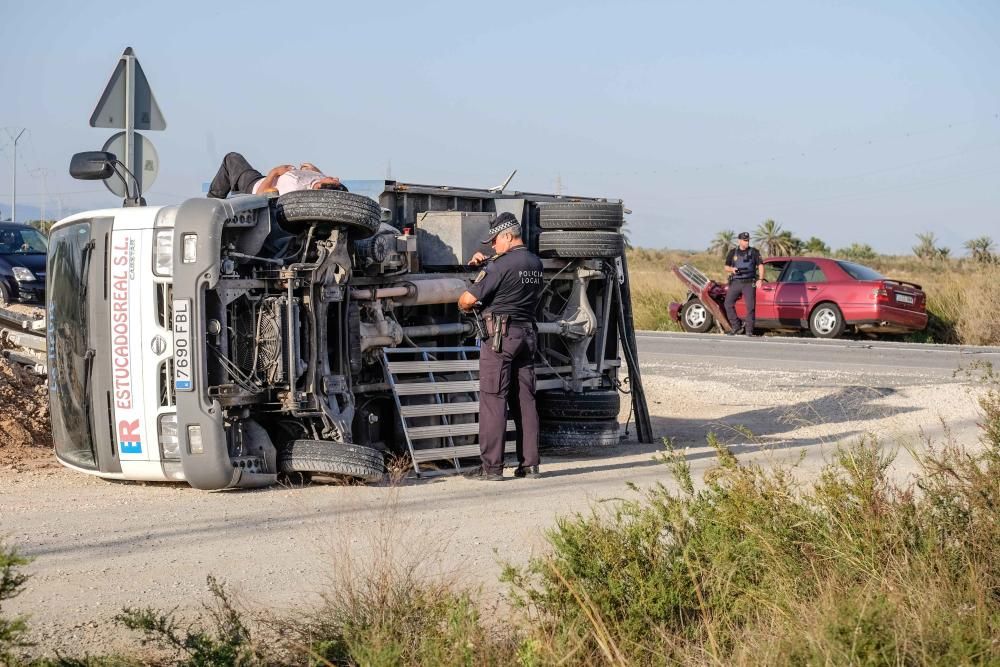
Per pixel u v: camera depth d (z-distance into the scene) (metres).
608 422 13.67
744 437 14.65
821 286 30.55
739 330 31.45
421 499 9.87
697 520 6.67
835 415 16.73
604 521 7.43
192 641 5.41
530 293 11.16
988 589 5.94
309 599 6.48
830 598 5.61
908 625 5.30
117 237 10.12
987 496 6.81
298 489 10.16
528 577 6.38
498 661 5.30
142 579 7.00
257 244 10.29
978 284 32.66
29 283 24.22
